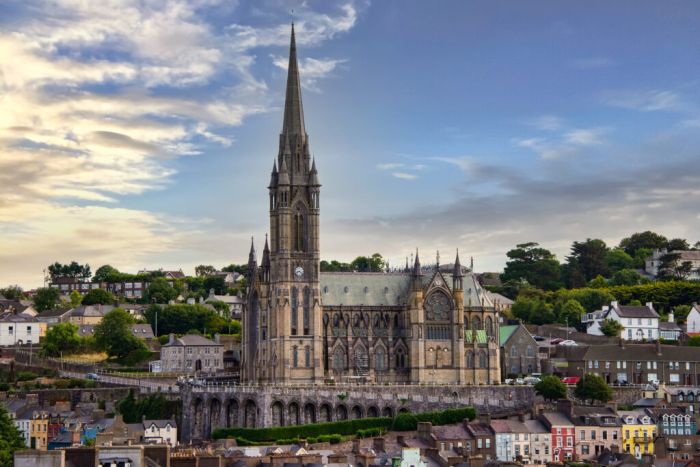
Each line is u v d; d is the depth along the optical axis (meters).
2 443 191.62
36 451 147.62
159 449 172.62
